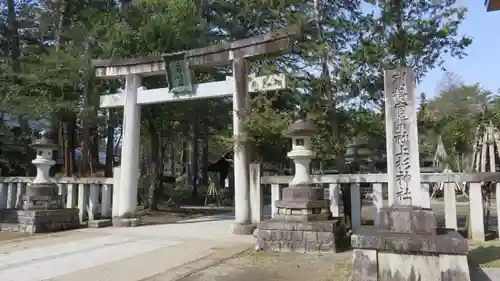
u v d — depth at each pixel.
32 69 13.44
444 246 4.91
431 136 10.95
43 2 16.44
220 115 18.73
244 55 11.07
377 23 8.99
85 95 13.61
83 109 13.33
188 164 27.25
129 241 9.37
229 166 27.95
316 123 10.23
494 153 8.79
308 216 7.93
